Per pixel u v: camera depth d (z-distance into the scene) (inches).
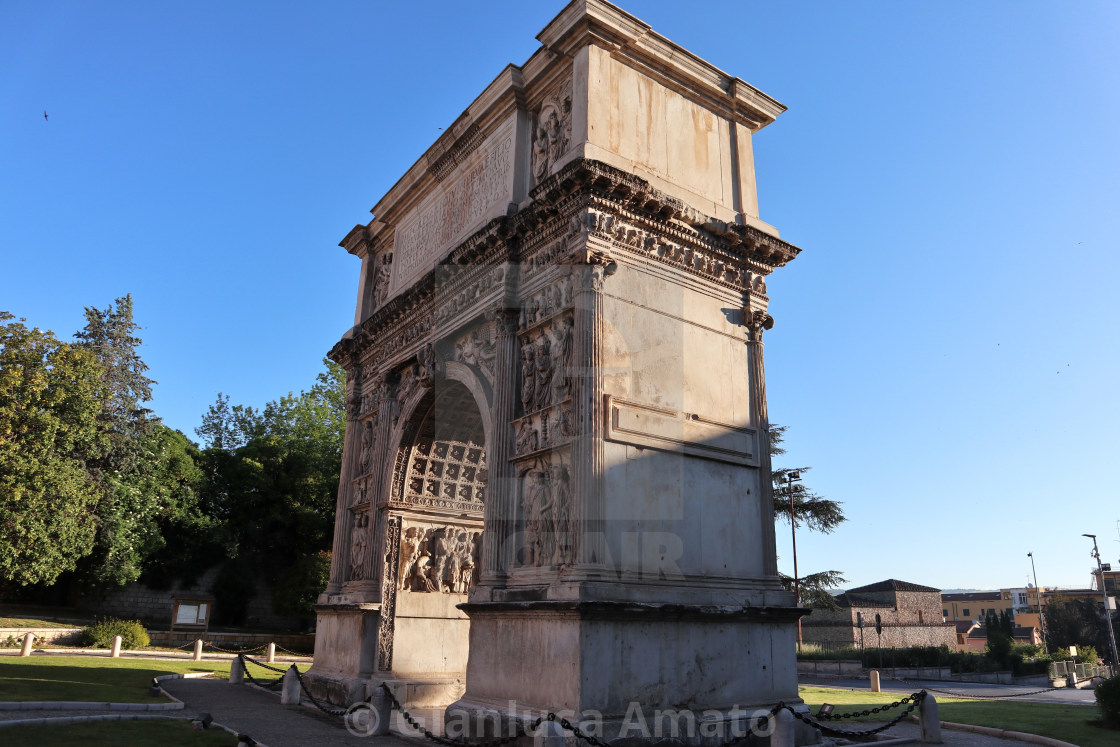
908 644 3097.9
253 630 2363.4
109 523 1983.3
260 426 2640.3
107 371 2151.8
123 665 1346.0
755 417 837.2
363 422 1219.9
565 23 826.2
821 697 1294.3
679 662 669.3
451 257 917.8
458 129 1013.8
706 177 884.6
